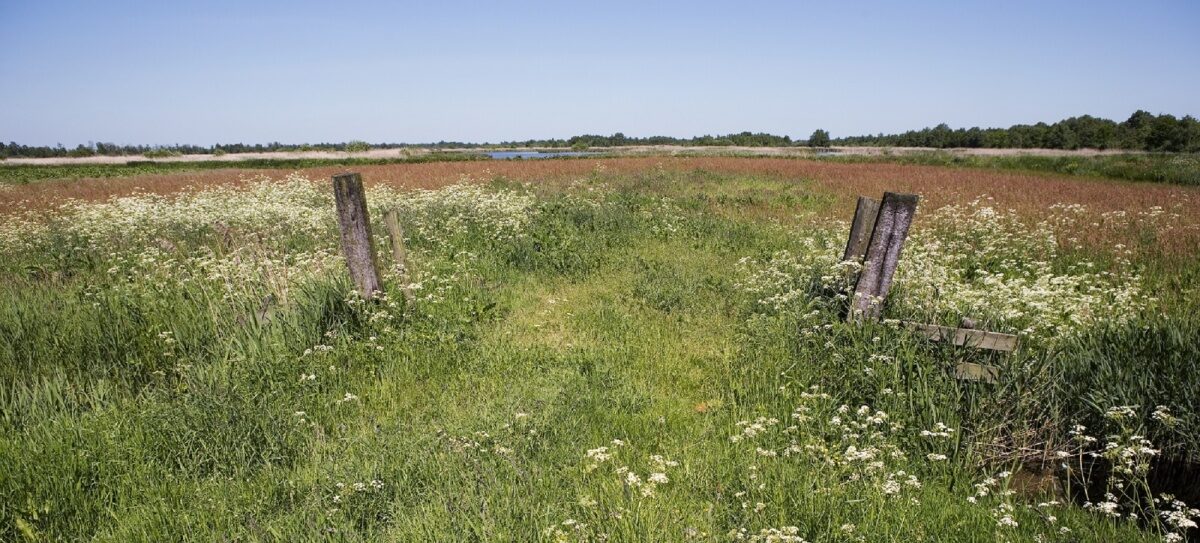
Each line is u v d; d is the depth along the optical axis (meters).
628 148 107.19
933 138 91.00
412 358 5.06
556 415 4.12
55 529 3.01
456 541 2.81
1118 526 3.25
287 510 3.16
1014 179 24.06
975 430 3.92
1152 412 3.74
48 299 6.13
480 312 6.48
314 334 5.35
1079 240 10.17
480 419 4.09
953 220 12.12
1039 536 2.93
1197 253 8.95
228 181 25.78
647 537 2.77
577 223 11.86
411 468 3.45
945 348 4.37
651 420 4.25
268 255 8.06
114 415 4.06
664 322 6.40
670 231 11.25
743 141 119.44
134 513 3.13
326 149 102.38
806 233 11.31
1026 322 5.20
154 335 5.23
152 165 51.38
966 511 3.19
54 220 12.55
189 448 3.64
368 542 2.84
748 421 3.99
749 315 6.52
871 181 22.95
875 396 4.21
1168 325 4.43
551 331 6.26
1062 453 3.42
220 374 4.54
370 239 5.79
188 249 9.23
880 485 3.14
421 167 33.19
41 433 3.82
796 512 3.02
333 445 3.79
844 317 5.35
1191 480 3.60
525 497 3.15
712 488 3.33
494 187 19.77
